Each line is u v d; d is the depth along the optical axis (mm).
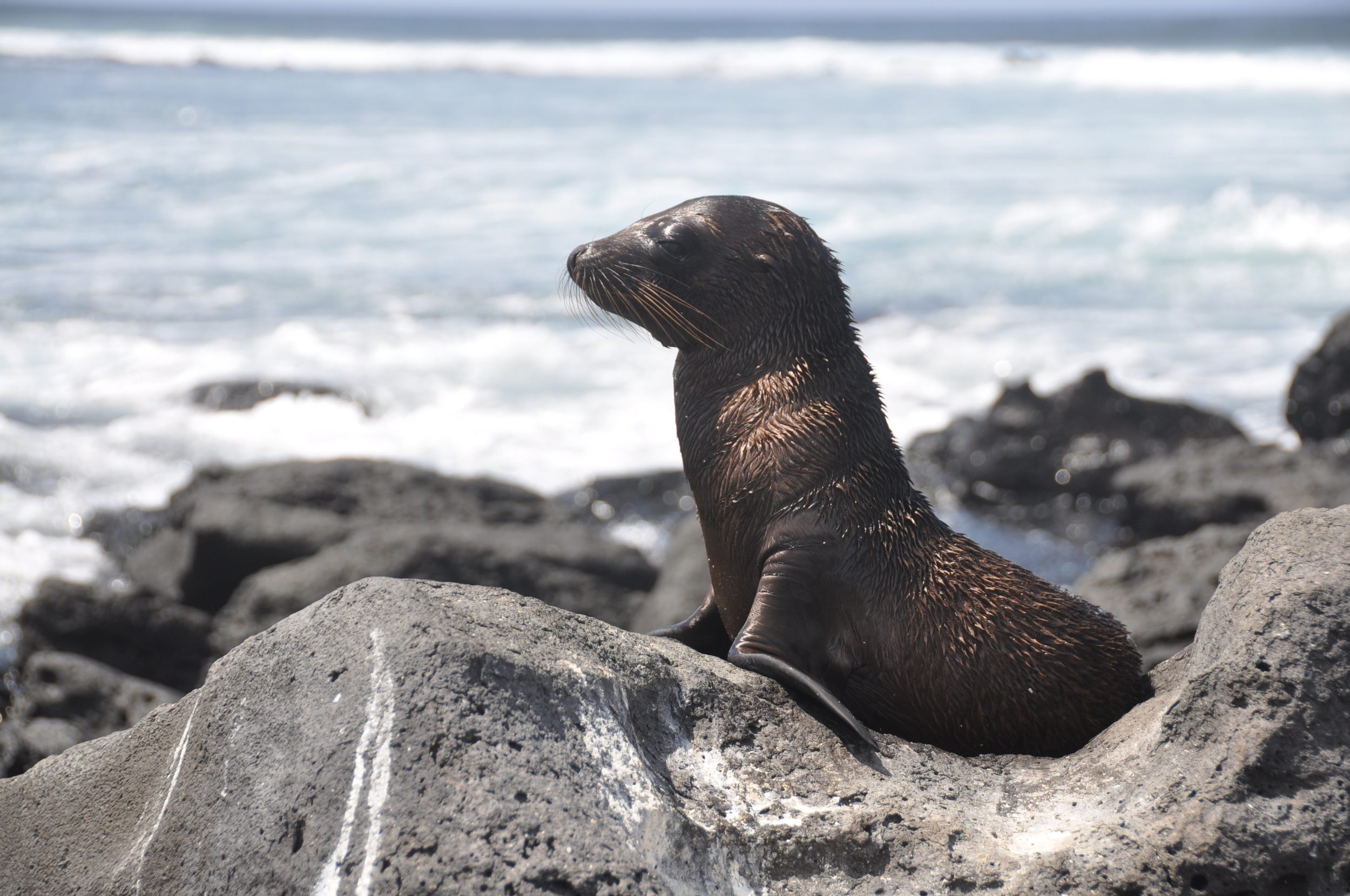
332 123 58500
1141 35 174125
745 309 6758
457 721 4359
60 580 13102
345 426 21047
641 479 18766
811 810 4852
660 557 16875
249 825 4359
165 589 15477
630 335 26266
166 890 4426
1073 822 4797
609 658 5070
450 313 27719
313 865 4176
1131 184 44844
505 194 40875
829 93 83375
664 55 122625
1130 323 28844
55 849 4992
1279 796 4578
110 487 18172
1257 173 47406
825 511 6168
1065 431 20172
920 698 6027
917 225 38156
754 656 5578
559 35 168875
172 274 30250
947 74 102812
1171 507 17578
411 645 4516
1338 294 31453
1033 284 32125
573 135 56156
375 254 33188
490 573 13953
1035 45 151500
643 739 4922
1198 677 4867
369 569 13547
